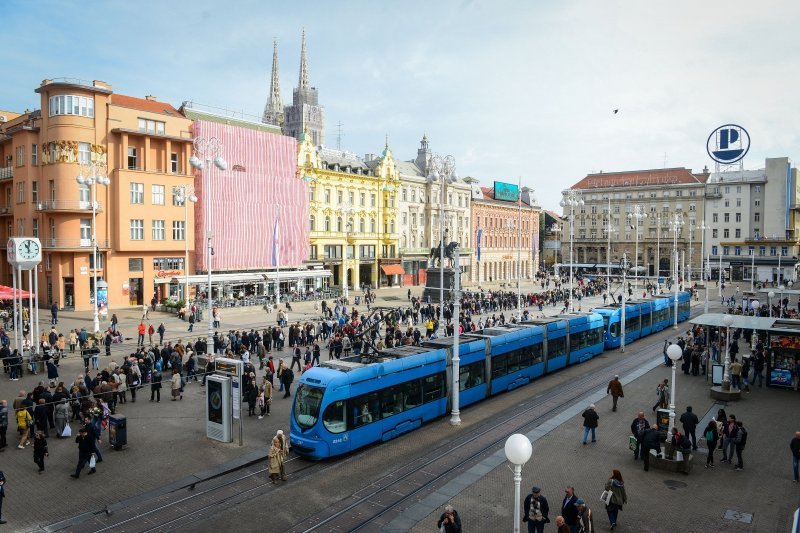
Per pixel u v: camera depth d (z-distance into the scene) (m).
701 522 16.09
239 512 16.66
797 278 125.25
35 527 15.61
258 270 71.75
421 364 24.92
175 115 65.00
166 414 26.09
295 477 19.33
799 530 10.64
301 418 21.02
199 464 20.20
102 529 15.55
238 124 74.50
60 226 56.84
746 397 30.22
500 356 30.75
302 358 38.22
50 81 57.75
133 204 60.16
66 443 22.36
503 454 21.31
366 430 21.89
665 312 58.59
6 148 66.00
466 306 58.94
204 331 47.34
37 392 23.11
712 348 37.53
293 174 76.12
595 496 17.72
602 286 97.94
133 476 19.12
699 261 133.00
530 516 14.28
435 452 21.72
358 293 85.06
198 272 66.50
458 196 110.19
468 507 16.94
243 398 26.56
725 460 20.91
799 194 137.38
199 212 66.31
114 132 59.19
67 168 56.69
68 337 43.62
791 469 20.19
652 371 36.94
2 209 66.06
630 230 141.62
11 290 41.75
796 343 31.77
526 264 133.12
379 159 94.56
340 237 85.81
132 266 61.28
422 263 102.56
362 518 16.28
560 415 26.41
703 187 132.25
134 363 28.89
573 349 39.06
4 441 21.41
